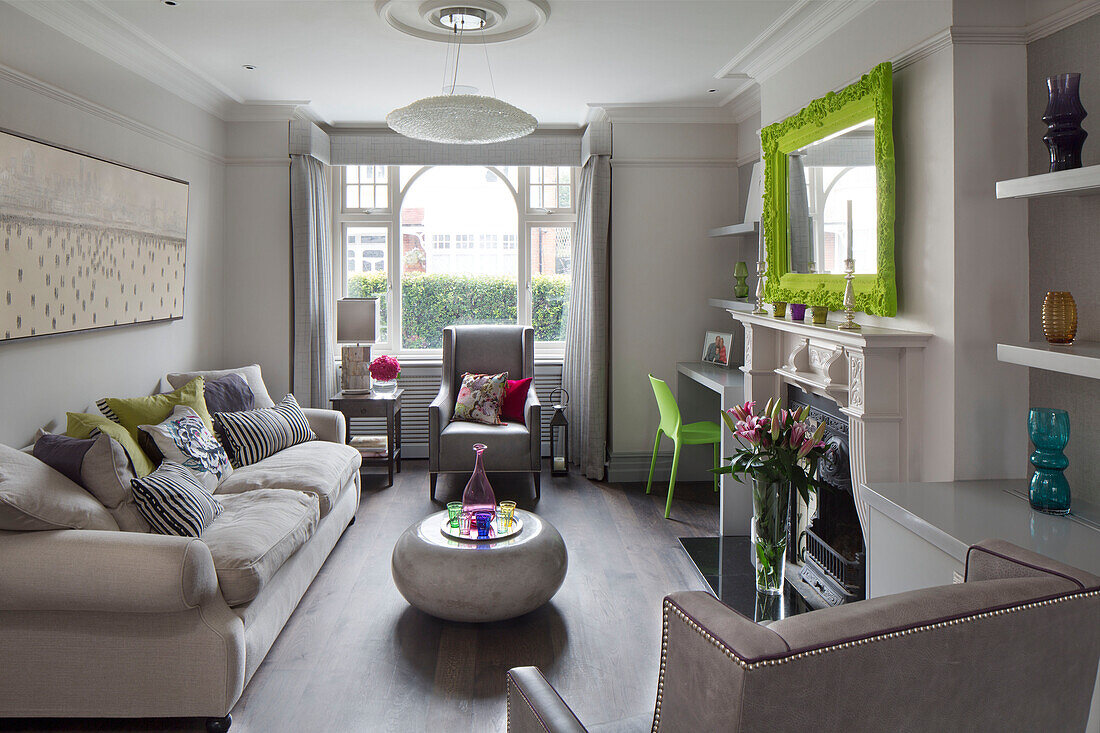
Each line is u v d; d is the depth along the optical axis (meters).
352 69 4.29
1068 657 1.16
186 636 2.29
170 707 2.30
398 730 2.33
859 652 0.98
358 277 6.08
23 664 2.29
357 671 2.68
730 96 4.96
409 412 5.99
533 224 6.11
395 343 6.12
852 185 2.99
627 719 1.63
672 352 5.46
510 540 3.07
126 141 3.87
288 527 2.93
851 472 2.79
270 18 3.46
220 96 4.89
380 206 6.06
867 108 2.81
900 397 2.68
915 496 2.34
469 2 3.28
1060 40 2.30
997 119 2.43
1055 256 2.36
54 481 2.44
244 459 3.81
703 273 5.45
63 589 2.19
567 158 5.70
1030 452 2.52
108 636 2.29
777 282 3.77
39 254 3.09
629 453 5.46
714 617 1.02
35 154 3.05
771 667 0.93
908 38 2.66
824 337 2.97
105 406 3.38
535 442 4.84
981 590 1.12
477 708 2.45
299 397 5.33
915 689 1.03
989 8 2.41
